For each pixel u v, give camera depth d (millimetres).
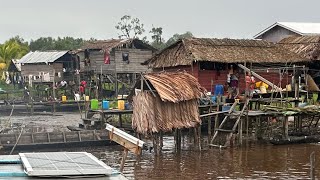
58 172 8273
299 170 21766
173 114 25062
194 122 25891
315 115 29609
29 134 26094
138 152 13359
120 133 13336
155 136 25406
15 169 8883
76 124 38938
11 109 47625
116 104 39969
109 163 23328
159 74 25922
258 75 34562
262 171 21641
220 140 29594
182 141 30109
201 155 25406
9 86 62156
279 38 53031
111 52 52562
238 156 25031
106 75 53125
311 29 51750
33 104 47438
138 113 24328
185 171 21641
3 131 31969
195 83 26562
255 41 39781
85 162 9219
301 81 38906
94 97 54188
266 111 28594
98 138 27531
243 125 30094
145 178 20250
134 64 53500
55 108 48750
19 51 72562
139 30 75562
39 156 9859
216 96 32000
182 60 36031
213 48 36562
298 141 28609
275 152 26078
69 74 57219
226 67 36719
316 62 41594
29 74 57188
